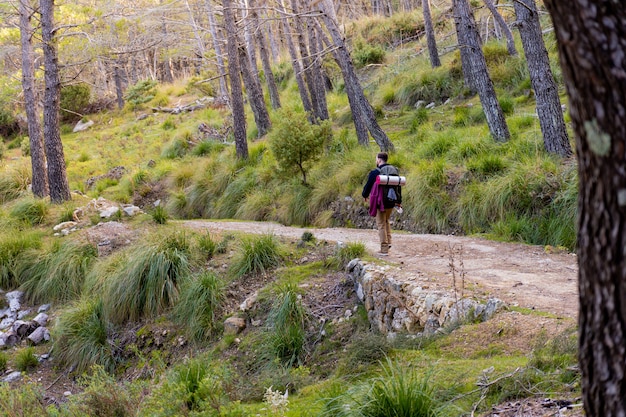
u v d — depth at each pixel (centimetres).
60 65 1689
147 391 674
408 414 412
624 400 201
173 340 991
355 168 1505
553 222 1041
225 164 1927
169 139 2855
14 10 1998
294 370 686
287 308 902
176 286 1077
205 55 3347
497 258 945
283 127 1583
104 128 3612
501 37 2372
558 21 198
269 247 1102
